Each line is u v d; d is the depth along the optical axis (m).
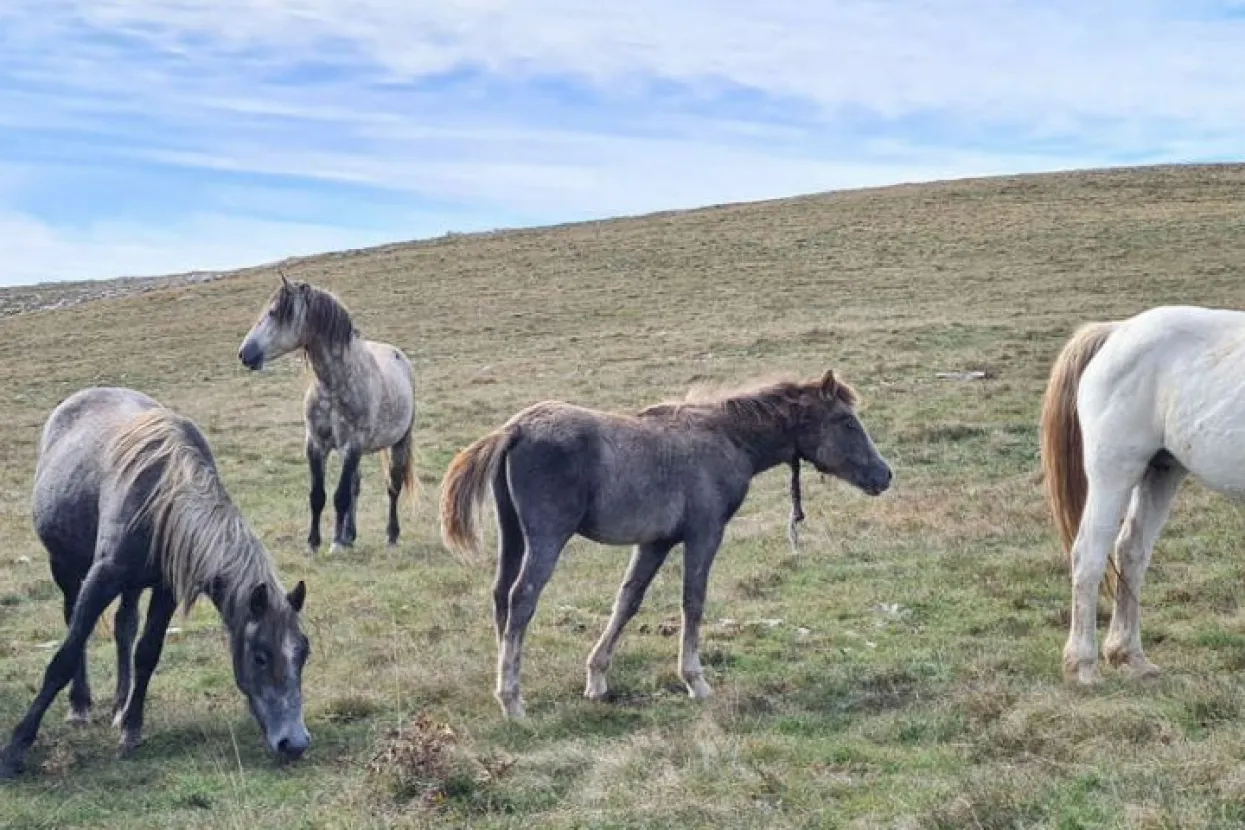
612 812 5.79
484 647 9.44
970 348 25.22
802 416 8.53
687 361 27.03
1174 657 8.10
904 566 11.26
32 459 23.66
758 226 52.44
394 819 5.84
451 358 32.31
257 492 18.25
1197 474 7.49
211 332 42.34
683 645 8.03
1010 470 15.60
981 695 7.18
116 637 8.10
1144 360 7.72
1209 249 37.31
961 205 52.53
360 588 11.98
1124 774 5.71
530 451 7.62
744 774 6.14
